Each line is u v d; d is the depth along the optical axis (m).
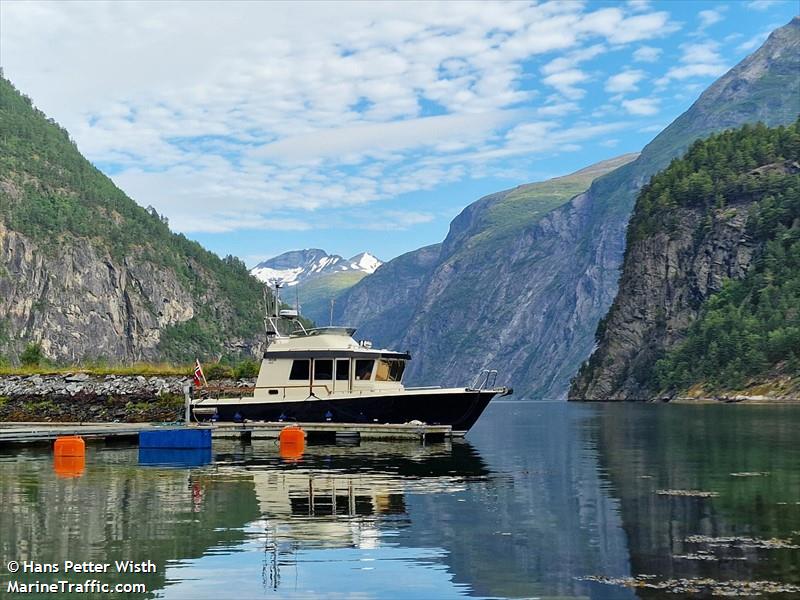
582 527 23.75
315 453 47.66
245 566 19.64
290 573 19.05
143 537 22.66
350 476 36.09
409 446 53.16
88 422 72.00
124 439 57.84
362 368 58.84
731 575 18.28
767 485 31.88
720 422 83.56
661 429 72.81
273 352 59.72
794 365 176.88
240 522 24.69
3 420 75.69
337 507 27.34
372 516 25.64
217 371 84.25
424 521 24.80
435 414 57.50
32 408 76.44
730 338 199.00
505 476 36.06
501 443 56.97
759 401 168.62
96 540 22.30
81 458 44.84
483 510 26.75
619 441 58.03
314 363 59.06
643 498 28.97
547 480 34.47
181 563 19.97
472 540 22.16
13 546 21.69
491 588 17.75
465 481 34.31
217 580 18.52
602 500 28.64
